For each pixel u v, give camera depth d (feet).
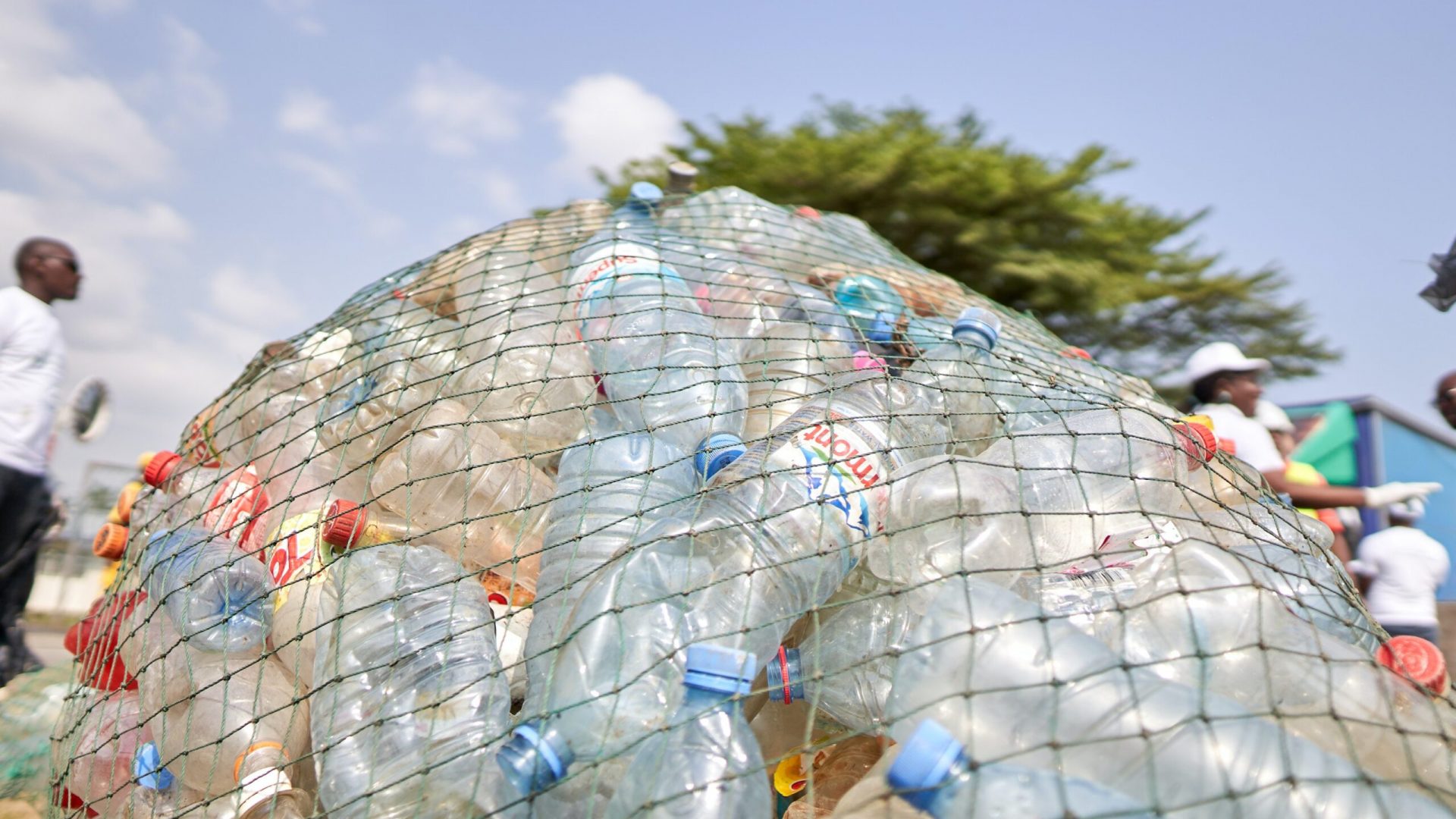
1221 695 3.96
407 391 6.07
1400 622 10.38
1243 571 4.40
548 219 8.07
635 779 3.90
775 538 4.60
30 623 23.44
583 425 5.97
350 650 4.85
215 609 5.36
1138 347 28.27
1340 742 4.01
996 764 3.66
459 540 5.60
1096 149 27.37
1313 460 14.80
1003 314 8.15
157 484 6.51
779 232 8.48
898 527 4.86
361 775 4.46
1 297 10.36
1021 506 4.46
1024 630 3.98
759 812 3.92
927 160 26.23
